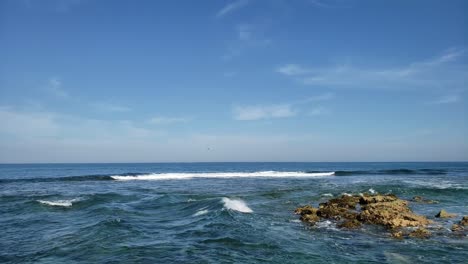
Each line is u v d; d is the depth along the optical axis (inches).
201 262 476.1
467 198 1114.1
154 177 2240.4
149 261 481.4
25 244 571.2
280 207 944.9
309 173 2694.4
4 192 1355.8
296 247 546.3
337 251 528.4
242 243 564.7
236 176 2411.4
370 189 1341.0
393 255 510.0
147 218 789.2
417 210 888.3
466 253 519.8
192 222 730.2
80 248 542.3
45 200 1064.8
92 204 989.8
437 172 2837.1
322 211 814.5
